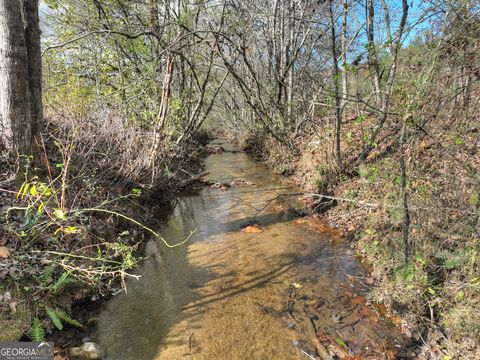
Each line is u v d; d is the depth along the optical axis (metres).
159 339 3.16
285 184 8.84
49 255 3.44
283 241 5.30
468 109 4.24
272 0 11.76
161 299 3.80
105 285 3.87
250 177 10.02
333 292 3.90
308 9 9.56
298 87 10.76
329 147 7.48
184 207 7.30
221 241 5.38
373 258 4.39
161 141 7.64
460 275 3.26
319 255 4.82
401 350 3.01
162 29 10.23
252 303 3.71
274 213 6.61
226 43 9.27
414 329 3.19
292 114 10.78
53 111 6.64
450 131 4.12
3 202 3.71
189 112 11.52
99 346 3.04
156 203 7.07
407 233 3.43
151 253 5.00
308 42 11.67
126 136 6.77
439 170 4.19
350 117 9.32
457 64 3.87
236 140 19.62
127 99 8.46
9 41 3.90
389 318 3.43
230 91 18.88
